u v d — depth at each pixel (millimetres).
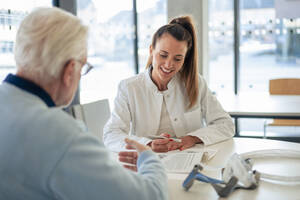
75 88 841
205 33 4613
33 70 762
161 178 850
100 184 695
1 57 2770
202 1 4445
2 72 2777
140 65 4832
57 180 678
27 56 753
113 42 4688
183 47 1588
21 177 688
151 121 1783
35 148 684
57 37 748
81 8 4344
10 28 2834
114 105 1785
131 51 4793
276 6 4512
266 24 4586
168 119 1814
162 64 1617
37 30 747
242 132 4441
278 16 4527
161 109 1790
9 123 708
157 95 1762
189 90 1777
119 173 735
